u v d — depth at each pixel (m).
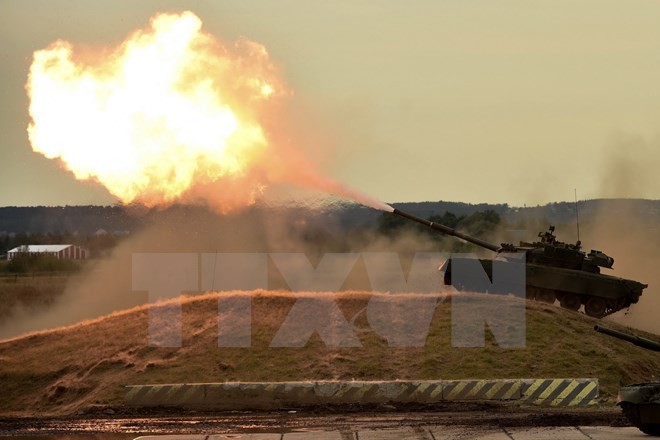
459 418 58.62
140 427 58.25
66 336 73.75
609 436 54.00
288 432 56.09
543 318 71.62
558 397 62.09
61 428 58.53
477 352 67.75
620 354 68.56
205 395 62.88
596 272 80.25
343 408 61.72
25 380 69.31
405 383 62.47
